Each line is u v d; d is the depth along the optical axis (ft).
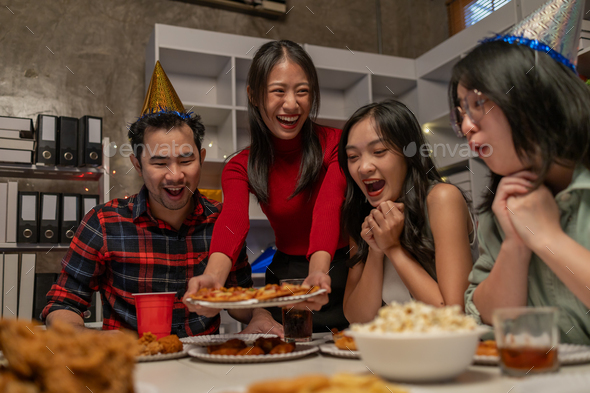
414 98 11.41
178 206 4.09
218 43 9.37
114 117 9.39
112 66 9.53
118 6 9.76
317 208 3.67
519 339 1.55
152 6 10.02
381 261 3.46
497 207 2.36
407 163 3.40
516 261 2.35
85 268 4.11
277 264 4.65
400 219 3.11
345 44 11.68
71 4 9.39
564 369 1.70
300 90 3.87
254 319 3.67
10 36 8.87
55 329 1.30
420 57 11.14
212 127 9.93
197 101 9.89
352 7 11.93
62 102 9.06
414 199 3.31
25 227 7.23
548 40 2.45
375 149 3.33
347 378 1.16
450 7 11.99
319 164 4.18
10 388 1.10
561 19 2.48
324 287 2.68
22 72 8.86
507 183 2.31
